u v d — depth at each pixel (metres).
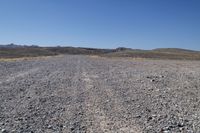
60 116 8.51
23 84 15.28
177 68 31.11
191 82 17.55
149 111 9.31
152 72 24.73
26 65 31.47
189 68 31.30
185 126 7.54
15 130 6.93
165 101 11.13
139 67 32.16
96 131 7.02
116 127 7.39
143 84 16.28
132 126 7.48
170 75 21.94
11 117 8.26
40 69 26.09
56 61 44.91
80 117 8.42
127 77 20.06
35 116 8.45
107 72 24.05
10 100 10.80
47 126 7.38
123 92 13.22
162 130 7.13
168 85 16.05
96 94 12.54
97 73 22.89
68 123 7.73
